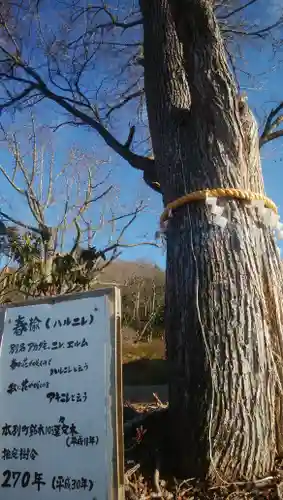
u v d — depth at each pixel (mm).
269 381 3285
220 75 3738
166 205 3863
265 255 3742
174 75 4215
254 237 3609
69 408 2619
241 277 3387
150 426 3650
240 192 3574
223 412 3150
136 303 15469
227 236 3480
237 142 3684
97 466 2451
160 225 3869
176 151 3873
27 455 2615
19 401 2746
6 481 2604
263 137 5938
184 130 3881
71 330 2793
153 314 14391
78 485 2453
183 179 3742
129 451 3488
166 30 4355
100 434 2504
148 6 4531
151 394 9062
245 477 3123
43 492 2504
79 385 2646
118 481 2385
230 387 3170
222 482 3084
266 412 3229
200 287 3400
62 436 2578
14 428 2697
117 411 2508
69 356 2734
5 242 8867
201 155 3695
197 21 3832
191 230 3576
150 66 4379
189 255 3529
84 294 2844
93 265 9094
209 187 3598
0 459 2662
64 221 10055
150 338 14438
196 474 3195
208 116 3713
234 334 3258
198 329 3330
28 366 2809
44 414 2662
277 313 3680
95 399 2580
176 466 3350
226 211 3549
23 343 2883
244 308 3324
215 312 3314
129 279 16156
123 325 15062
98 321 2746
